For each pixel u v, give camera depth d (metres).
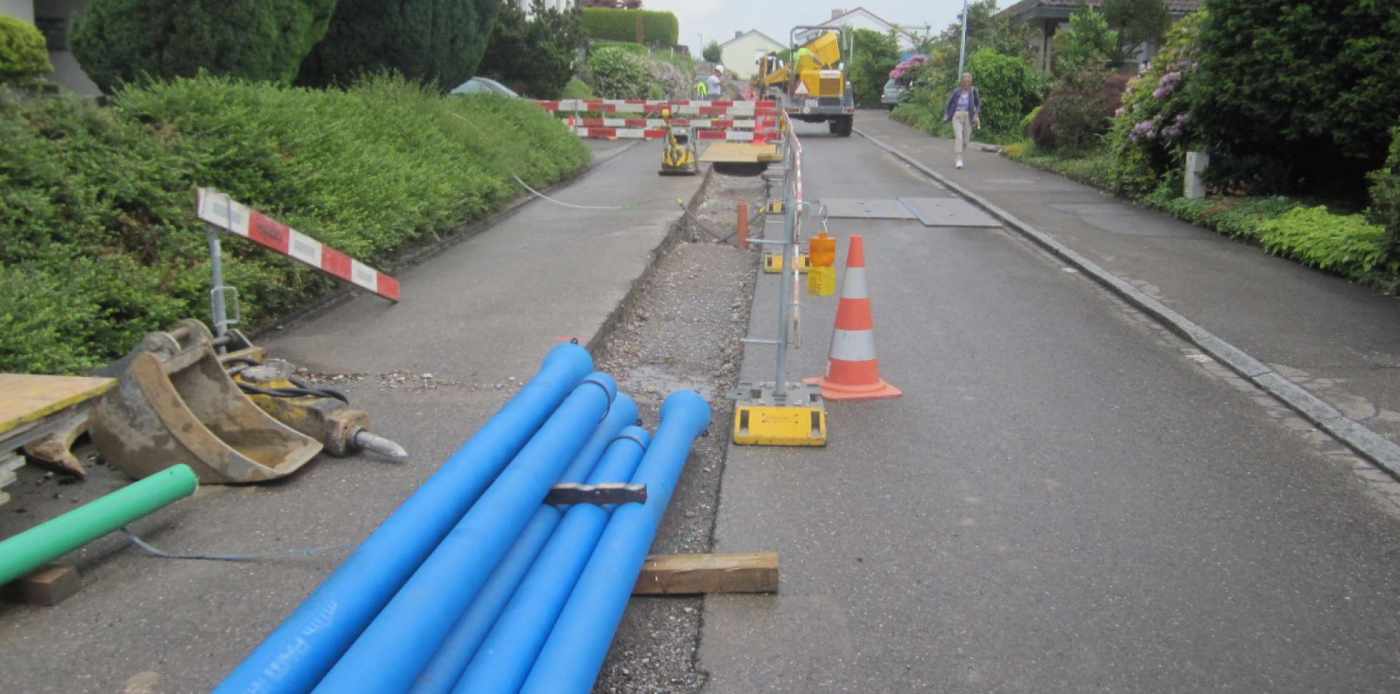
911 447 5.59
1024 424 5.97
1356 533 4.57
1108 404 6.36
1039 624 3.80
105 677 3.40
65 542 3.75
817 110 31.45
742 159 16.30
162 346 5.21
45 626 3.70
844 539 4.48
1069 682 3.44
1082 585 4.09
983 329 8.21
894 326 8.27
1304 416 6.11
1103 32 28.52
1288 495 4.98
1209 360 7.37
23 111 7.63
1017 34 35.41
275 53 11.63
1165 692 3.39
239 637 3.64
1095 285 9.91
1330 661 3.58
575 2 47.56
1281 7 11.34
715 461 5.50
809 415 5.64
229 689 2.58
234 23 11.03
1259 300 8.93
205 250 7.40
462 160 13.04
